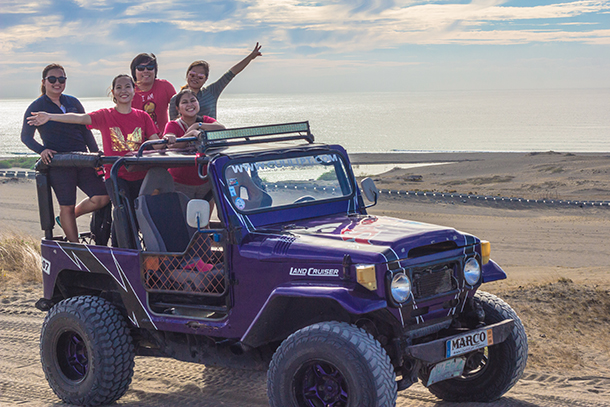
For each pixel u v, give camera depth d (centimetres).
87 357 545
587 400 531
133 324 556
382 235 453
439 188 6138
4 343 759
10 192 4209
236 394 573
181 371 652
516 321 504
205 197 648
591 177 6481
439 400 547
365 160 13238
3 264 1223
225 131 528
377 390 393
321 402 429
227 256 477
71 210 646
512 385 512
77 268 578
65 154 602
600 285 959
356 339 406
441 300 456
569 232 2938
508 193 5503
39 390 599
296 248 448
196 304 516
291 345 426
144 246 569
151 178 570
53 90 666
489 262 506
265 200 510
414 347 427
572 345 709
